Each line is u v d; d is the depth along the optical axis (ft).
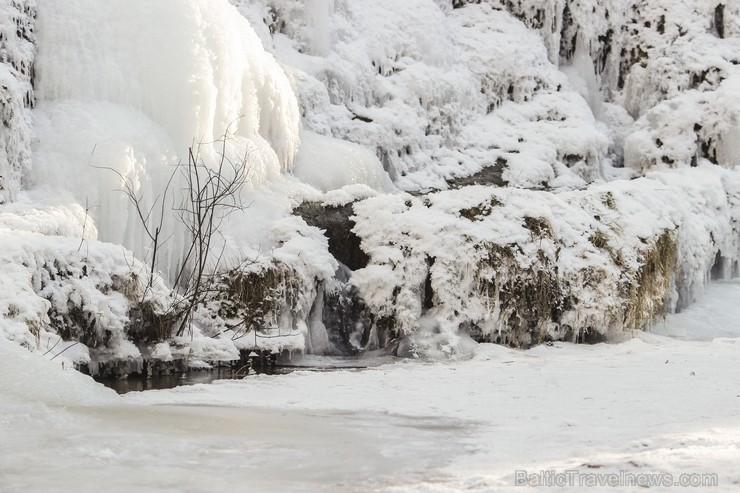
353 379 32.24
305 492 14.56
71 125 40.93
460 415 23.29
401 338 43.91
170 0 45.14
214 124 46.24
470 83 69.41
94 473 15.66
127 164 40.29
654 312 50.31
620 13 77.00
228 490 14.66
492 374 33.68
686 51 74.08
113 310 33.47
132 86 43.83
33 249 32.09
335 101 61.26
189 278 42.24
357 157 54.95
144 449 17.63
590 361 38.37
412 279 44.60
